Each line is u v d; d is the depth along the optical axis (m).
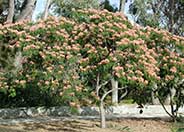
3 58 17.34
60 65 12.51
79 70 12.80
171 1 28.97
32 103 19.53
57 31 13.30
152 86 13.70
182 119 17.47
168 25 29.02
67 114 19.67
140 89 13.92
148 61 13.11
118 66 12.55
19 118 17.86
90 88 13.58
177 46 14.91
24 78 13.58
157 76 13.56
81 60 12.75
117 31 13.25
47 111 19.38
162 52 14.70
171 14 28.88
